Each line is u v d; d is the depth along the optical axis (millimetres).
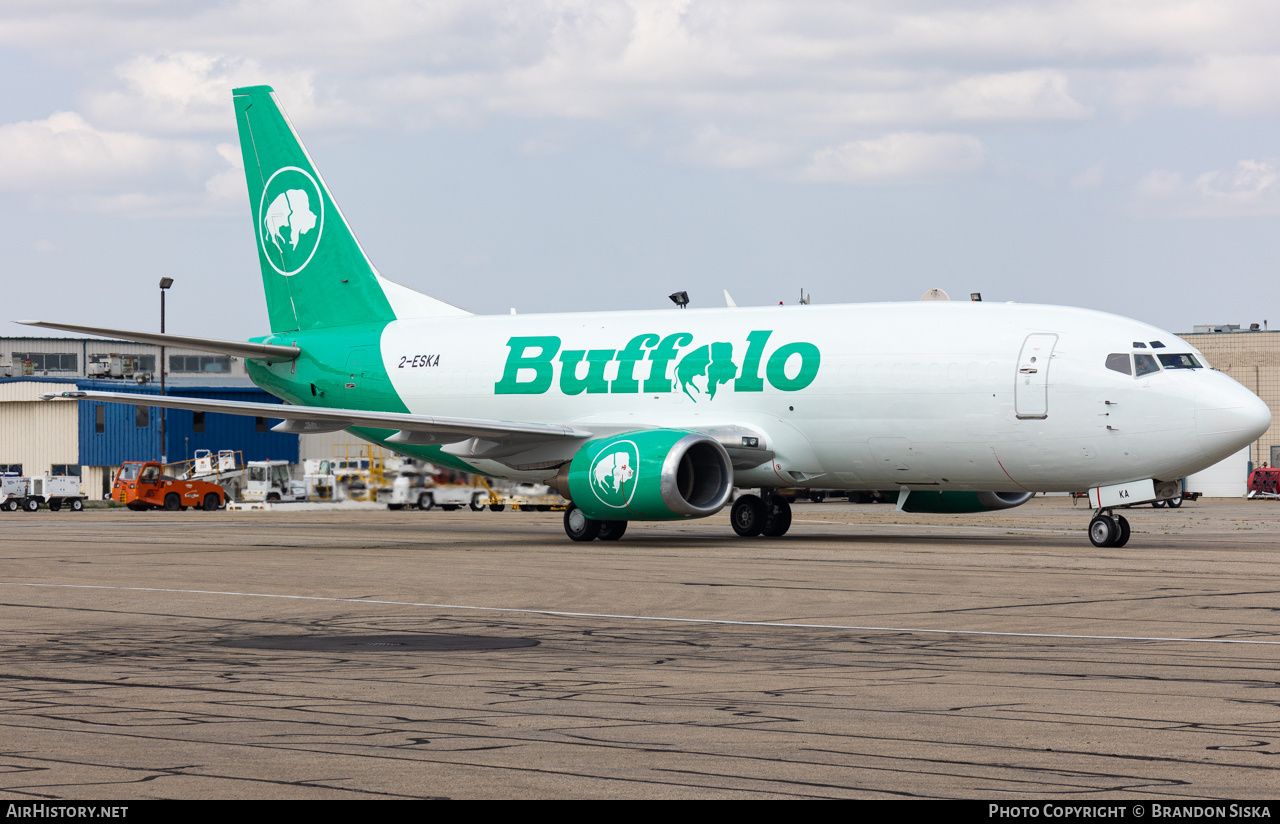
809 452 85125
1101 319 78188
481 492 139375
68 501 177750
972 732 27234
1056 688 32312
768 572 62406
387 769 24203
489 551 77312
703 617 46594
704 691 32125
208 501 171875
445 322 101500
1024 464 79000
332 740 26688
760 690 32219
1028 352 78188
